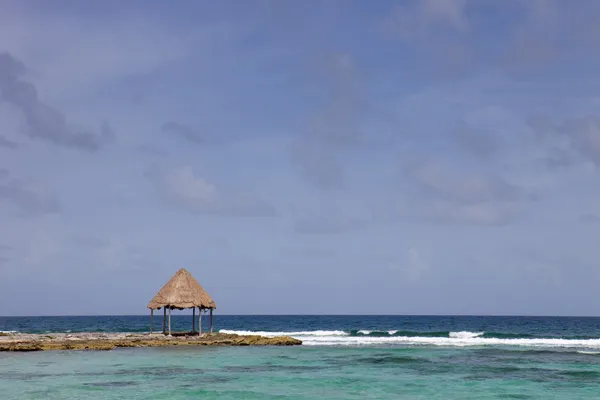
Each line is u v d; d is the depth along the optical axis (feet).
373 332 274.16
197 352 159.33
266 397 90.84
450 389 100.01
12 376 111.24
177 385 101.76
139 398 89.15
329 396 92.48
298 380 108.37
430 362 138.82
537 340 208.23
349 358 146.61
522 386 103.35
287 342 190.60
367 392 96.43
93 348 164.14
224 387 100.01
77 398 88.79
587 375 117.19
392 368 126.52
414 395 93.76
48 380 106.63
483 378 112.88
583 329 372.99
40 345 162.40
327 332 277.03
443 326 435.12
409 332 278.46
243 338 189.67
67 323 514.27
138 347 171.01
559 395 94.84
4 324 489.26
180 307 197.88
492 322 552.00
